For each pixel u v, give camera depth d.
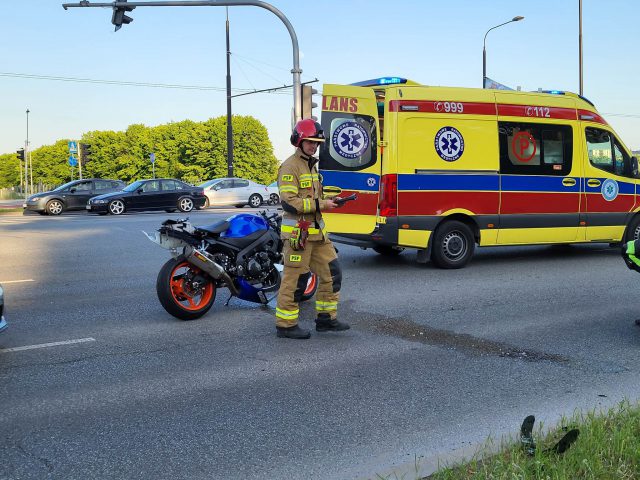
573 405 4.29
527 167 10.03
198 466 3.43
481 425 3.96
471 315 6.84
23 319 6.75
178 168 89.81
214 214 24.00
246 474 3.35
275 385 4.70
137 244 13.41
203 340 5.91
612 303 7.39
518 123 9.96
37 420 4.05
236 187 30.61
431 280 8.88
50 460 3.50
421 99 9.35
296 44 16.67
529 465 3.06
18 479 3.28
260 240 6.96
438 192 9.46
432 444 3.68
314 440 3.75
